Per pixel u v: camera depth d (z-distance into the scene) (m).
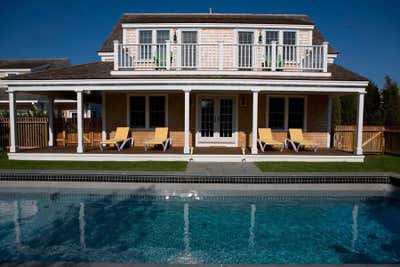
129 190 8.14
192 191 8.14
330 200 8.02
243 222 6.60
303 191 8.20
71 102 22.75
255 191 8.16
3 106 23.73
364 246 5.43
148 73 11.73
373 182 8.30
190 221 6.62
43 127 14.48
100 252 5.08
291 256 5.02
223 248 5.32
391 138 13.87
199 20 13.78
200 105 13.91
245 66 12.16
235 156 11.02
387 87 35.69
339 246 5.43
